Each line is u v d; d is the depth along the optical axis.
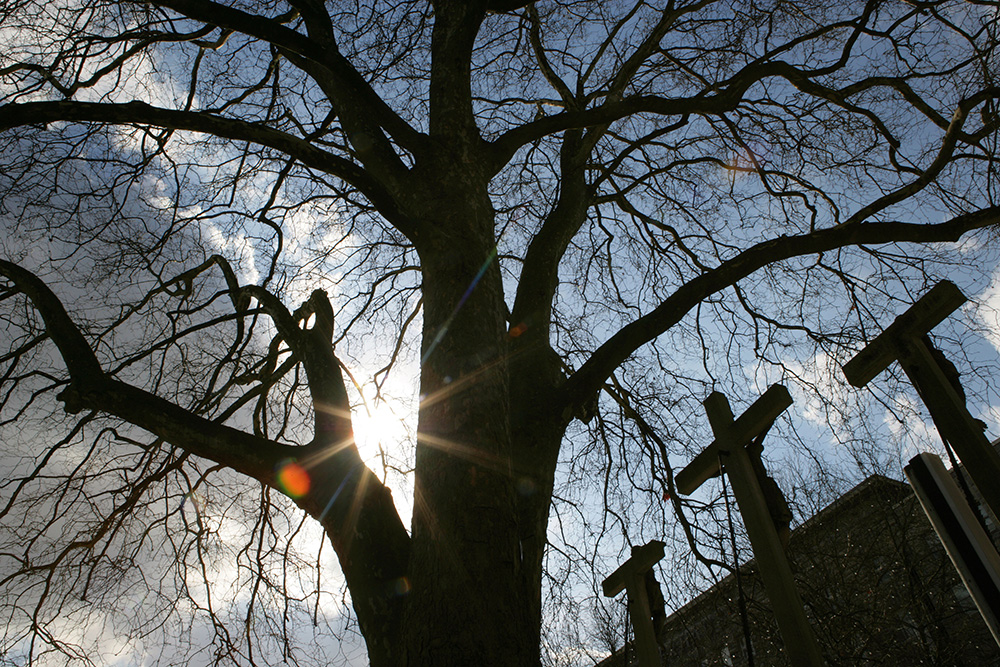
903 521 9.27
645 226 8.66
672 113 6.14
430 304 4.43
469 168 5.25
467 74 5.83
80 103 4.21
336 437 4.21
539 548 4.10
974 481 2.88
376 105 5.08
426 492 3.55
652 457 7.83
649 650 4.89
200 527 5.95
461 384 3.92
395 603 3.57
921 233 5.41
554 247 6.12
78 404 4.16
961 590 9.32
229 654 5.74
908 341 3.26
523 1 6.03
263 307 5.25
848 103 6.92
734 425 3.72
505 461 3.68
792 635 3.05
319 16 6.21
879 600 8.70
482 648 2.95
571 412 4.73
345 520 3.89
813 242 5.40
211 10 4.48
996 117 6.02
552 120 5.86
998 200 6.16
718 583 6.96
